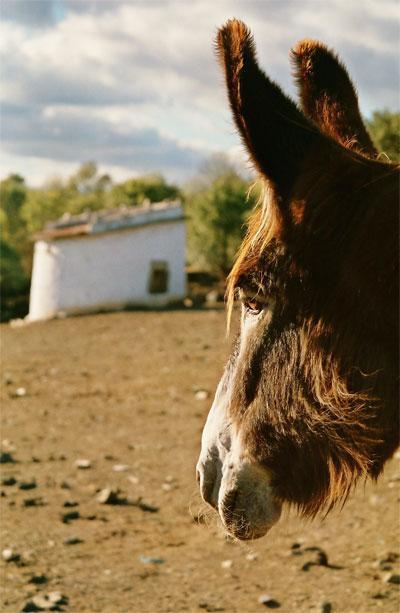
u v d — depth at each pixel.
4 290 49.41
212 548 5.68
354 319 2.21
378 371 2.19
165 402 10.98
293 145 2.19
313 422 2.32
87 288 26.67
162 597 4.82
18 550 5.54
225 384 2.65
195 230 38.16
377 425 2.24
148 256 26.84
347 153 2.25
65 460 8.05
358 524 5.92
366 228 2.19
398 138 14.03
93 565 5.33
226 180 39.03
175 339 17.45
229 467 2.56
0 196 79.19
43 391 12.12
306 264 2.27
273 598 4.78
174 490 7.00
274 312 2.37
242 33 2.14
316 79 2.78
